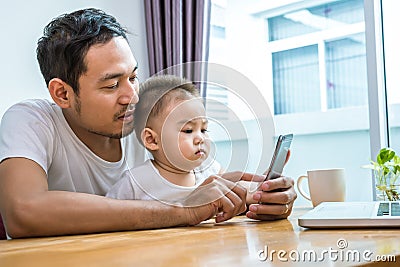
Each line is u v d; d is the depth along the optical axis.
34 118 1.15
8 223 0.95
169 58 2.43
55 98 1.15
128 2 2.59
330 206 1.04
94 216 0.92
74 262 0.54
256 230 0.83
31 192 0.96
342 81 2.86
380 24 2.05
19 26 2.27
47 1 2.36
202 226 0.97
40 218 0.92
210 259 0.51
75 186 1.25
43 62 1.17
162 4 2.51
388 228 0.77
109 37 1.08
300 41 2.96
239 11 2.95
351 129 2.82
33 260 0.58
